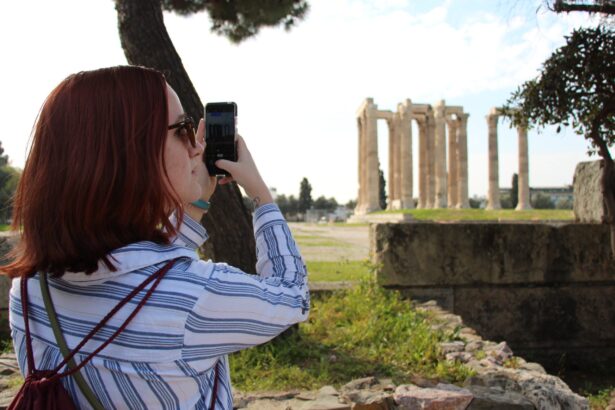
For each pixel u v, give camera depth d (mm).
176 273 1264
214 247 5051
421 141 66875
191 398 1286
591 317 8133
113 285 1238
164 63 4922
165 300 1225
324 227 34906
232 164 1680
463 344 5246
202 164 1692
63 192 1229
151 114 1308
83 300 1248
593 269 8102
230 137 1707
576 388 7172
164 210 1347
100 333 1218
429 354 4867
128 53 4957
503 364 4824
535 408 3904
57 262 1216
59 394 1192
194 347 1245
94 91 1297
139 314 1210
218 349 1294
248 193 1694
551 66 6527
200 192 1572
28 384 1206
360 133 68625
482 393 3959
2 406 3523
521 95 6934
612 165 6879
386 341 5293
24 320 1304
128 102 1292
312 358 4895
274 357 4758
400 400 3791
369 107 61906
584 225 8117
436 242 7723
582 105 6496
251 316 1318
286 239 1592
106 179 1240
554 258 8039
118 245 1257
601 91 6398
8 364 4574
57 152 1265
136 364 1205
